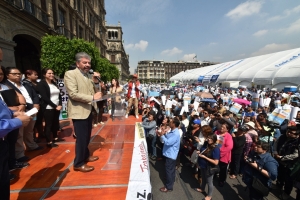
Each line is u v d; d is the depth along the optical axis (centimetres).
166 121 444
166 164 353
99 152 285
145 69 11500
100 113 490
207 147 341
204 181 349
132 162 244
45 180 202
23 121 134
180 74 7131
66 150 294
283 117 487
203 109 682
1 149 132
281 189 377
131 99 571
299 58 2256
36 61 1476
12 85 258
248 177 299
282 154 358
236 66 3631
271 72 2403
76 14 1931
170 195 346
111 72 2958
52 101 321
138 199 177
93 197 176
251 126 468
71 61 973
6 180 135
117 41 5872
